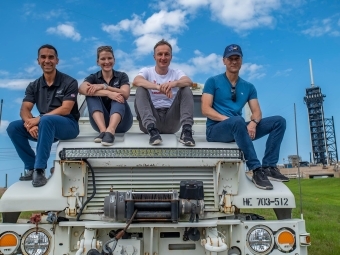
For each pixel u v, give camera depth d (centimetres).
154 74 504
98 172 381
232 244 363
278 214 410
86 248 336
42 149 398
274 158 439
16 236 349
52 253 351
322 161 7269
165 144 416
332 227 891
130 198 339
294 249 367
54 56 466
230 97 484
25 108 466
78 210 365
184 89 454
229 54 479
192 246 357
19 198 363
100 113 452
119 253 339
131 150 380
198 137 484
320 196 2052
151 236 344
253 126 457
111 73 499
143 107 439
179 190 367
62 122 421
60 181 370
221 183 382
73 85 466
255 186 396
